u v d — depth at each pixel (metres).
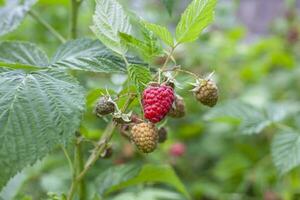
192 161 0.97
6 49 0.54
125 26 0.48
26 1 0.63
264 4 1.85
